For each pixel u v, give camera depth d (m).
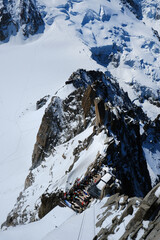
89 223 21.94
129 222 16.11
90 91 80.31
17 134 153.12
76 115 90.38
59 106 97.62
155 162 78.88
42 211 48.69
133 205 18.62
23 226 32.56
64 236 21.25
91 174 37.12
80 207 31.52
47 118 97.00
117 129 55.66
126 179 49.12
